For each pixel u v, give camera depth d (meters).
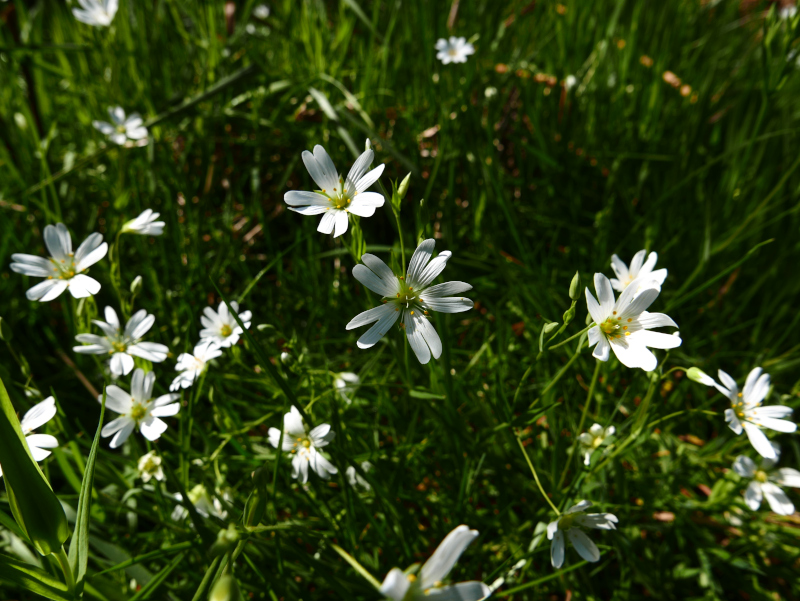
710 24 0.38
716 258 0.25
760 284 0.24
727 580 0.19
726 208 0.26
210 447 0.18
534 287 0.23
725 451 0.19
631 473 0.19
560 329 0.14
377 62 0.31
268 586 0.14
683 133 0.28
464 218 0.26
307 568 0.16
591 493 0.19
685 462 0.19
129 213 0.26
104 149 0.25
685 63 0.33
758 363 0.22
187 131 0.28
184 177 0.26
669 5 0.32
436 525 0.18
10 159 0.27
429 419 0.20
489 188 0.24
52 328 0.24
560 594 0.18
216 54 0.30
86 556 0.12
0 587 0.16
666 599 0.18
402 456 0.18
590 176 0.29
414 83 0.30
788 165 0.27
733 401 0.15
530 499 0.19
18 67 0.30
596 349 0.13
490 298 0.24
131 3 0.30
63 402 0.22
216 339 0.17
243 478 0.18
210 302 0.24
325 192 0.14
